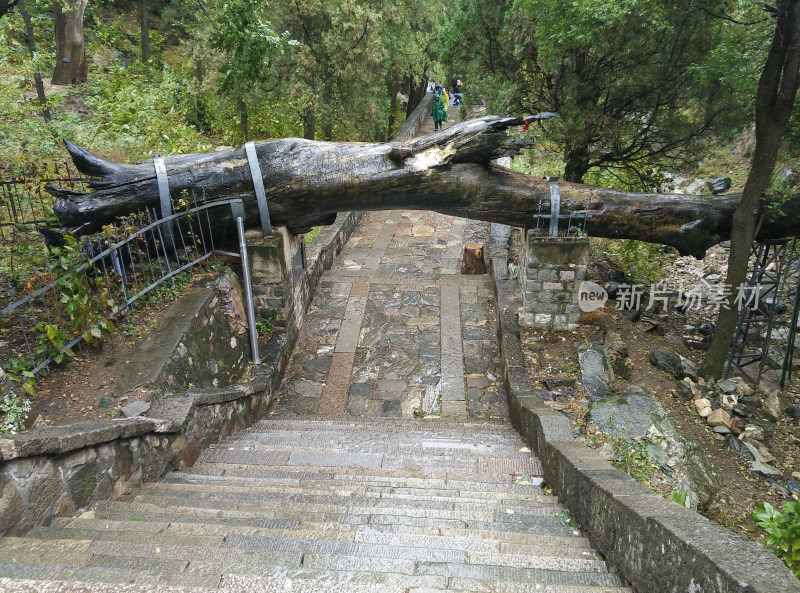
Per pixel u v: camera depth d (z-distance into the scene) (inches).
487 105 440.5
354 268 460.1
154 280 259.9
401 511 150.5
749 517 232.1
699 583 84.2
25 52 533.0
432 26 745.0
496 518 150.7
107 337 223.9
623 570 114.1
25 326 222.5
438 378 330.0
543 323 335.0
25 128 406.6
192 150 436.8
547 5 345.1
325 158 305.4
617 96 378.0
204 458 211.0
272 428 265.9
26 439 124.9
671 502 114.7
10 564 96.7
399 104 951.6
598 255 478.3
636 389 294.5
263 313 331.6
